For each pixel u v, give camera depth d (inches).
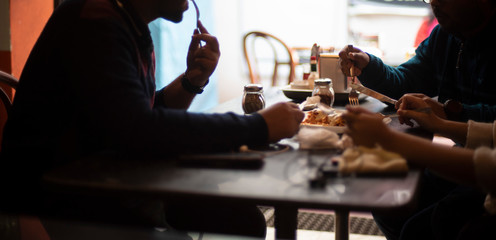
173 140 38.9
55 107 43.4
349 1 203.9
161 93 59.5
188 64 58.4
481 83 60.7
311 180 33.0
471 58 62.2
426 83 70.9
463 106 54.7
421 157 36.8
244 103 57.9
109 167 37.7
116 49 41.1
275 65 143.3
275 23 212.8
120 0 46.3
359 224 95.9
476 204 47.4
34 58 44.4
